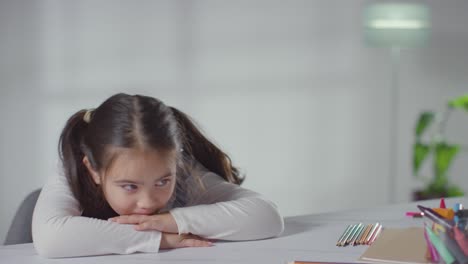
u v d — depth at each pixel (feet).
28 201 4.25
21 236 4.13
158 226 3.11
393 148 10.05
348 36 10.14
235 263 2.82
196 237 3.22
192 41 10.55
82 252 2.99
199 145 4.09
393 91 9.98
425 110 10.13
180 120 3.99
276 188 10.58
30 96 10.98
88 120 3.47
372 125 10.21
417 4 9.49
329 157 10.37
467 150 10.13
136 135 3.03
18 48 10.94
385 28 8.96
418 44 8.98
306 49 10.27
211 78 10.55
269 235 3.32
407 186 10.24
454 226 2.58
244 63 10.44
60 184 3.51
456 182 10.24
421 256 2.78
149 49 10.65
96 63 10.78
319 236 3.35
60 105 10.92
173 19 10.56
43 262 2.93
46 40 10.88
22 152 11.09
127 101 3.22
